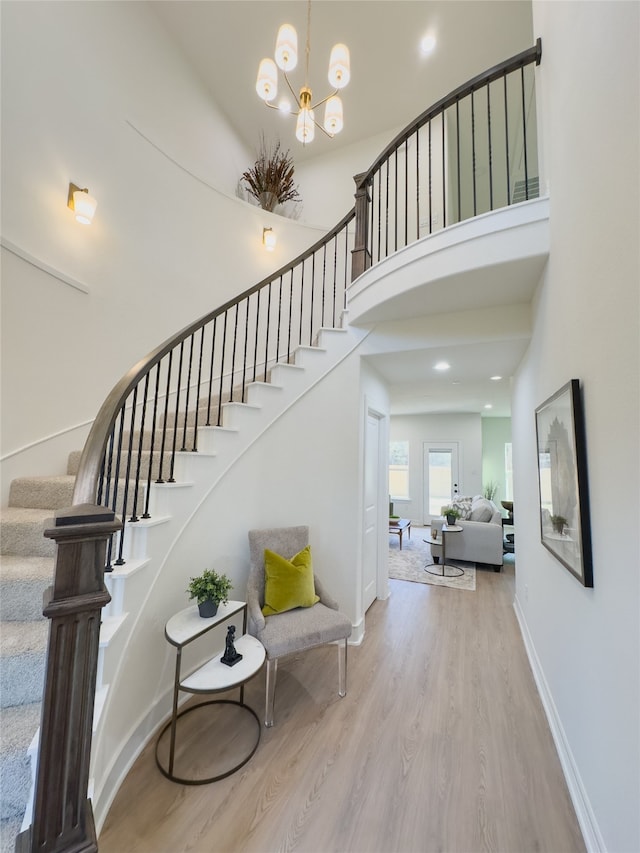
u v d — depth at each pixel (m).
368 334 3.25
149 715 1.99
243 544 2.77
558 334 1.97
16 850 1.00
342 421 3.22
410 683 2.52
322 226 4.98
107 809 1.56
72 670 0.99
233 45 3.94
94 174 2.94
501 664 2.77
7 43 2.34
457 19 3.72
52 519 1.05
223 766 1.80
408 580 4.83
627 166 1.15
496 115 4.91
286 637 2.20
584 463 1.57
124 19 3.27
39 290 2.53
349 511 3.14
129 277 3.21
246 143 5.14
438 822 1.54
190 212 3.80
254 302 4.32
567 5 1.77
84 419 2.83
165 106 3.74
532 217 2.17
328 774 1.76
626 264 1.17
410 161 4.85
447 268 2.40
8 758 1.22
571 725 1.76
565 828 1.52
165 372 3.53
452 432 8.30
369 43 3.97
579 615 1.67
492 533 5.27
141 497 2.20
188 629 1.94
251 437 2.85
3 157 2.31
